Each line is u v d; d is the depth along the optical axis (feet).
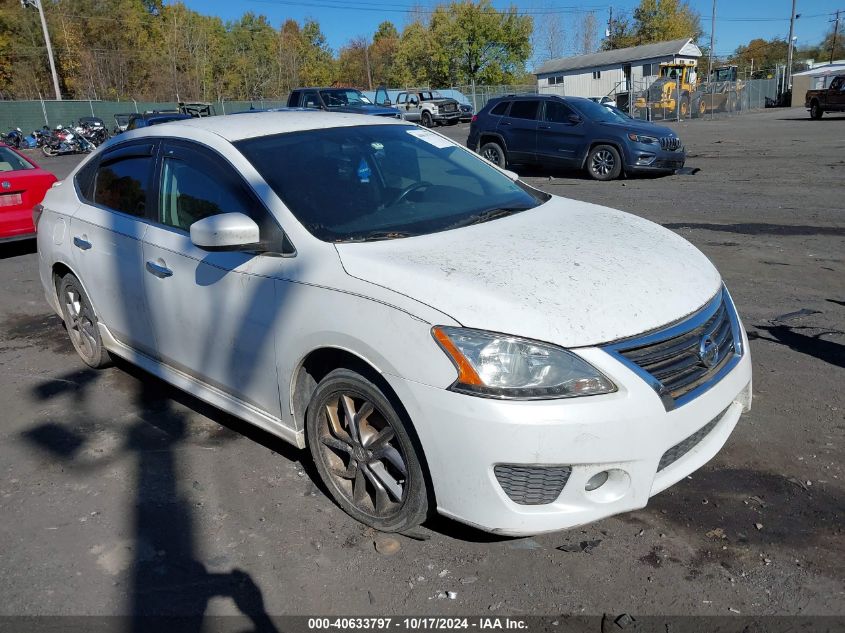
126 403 14.38
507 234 10.44
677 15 217.36
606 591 8.54
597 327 8.26
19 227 26.76
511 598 8.50
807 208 29.86
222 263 10.89
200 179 11.80
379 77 278.05
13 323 20.21
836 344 15.47
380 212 10.98
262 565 9.29
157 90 203.41
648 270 9.50
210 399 12.11
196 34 218.18
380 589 8.75
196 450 12.35
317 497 10.78
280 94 245.24
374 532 9.87
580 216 11.80
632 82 124.36
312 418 10.24
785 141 60.03
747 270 21.35
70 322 16.16
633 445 8.13
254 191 10.78
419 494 9.03
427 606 8.43
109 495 11.05
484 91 165.17
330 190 11.05
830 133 65.92
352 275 9.22
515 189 13.16
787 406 12.78
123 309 13.58
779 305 18.16
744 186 36.91
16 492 11.25
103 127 115.34
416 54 196.44
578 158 45.09
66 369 16.37
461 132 102.53
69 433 13.16
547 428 7.87
